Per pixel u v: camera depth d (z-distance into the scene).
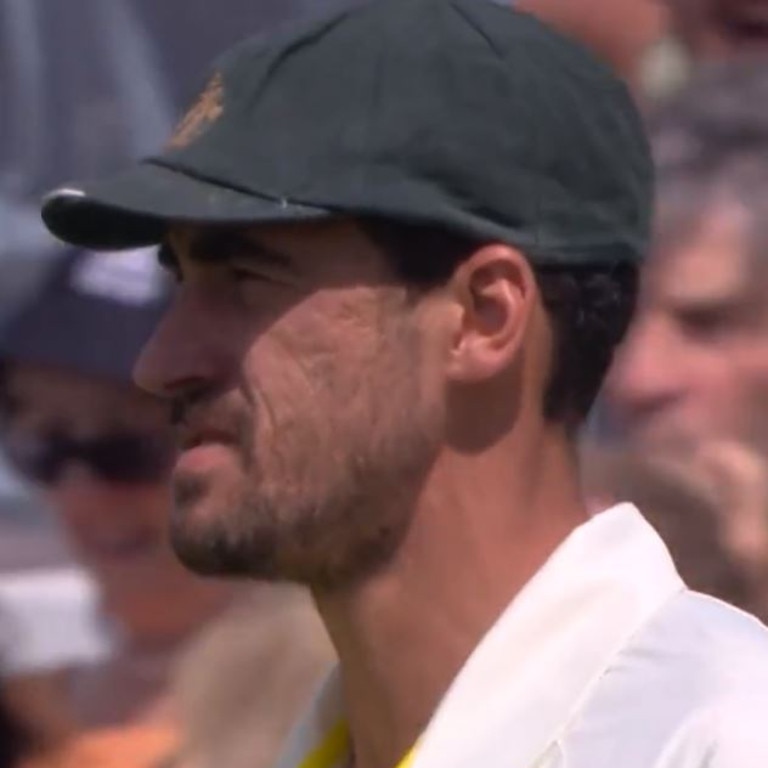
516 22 8.18
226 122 8.06
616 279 8.21
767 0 13.63
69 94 16.09
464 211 7.91
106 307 14.48
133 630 13.88
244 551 8.00
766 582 10.70
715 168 12.09
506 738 7.64
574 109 8.07
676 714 7.46
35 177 15.98
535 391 8.06
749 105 12.43
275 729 11.74
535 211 7.98
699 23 13.69
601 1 13.68
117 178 8.14
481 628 7.99
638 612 7.78
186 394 8.09
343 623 8.14
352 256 7.95
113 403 14.36
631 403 11.74
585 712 7.61
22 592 13.85
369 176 7.87
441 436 7.98
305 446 7.95
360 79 7.97
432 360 7.96
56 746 13.45
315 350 7.95
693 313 11.77
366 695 8.19
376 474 7.94
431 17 8.07
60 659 13.71
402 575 8.02
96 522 14.24
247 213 7.86
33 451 14.50
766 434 11.49
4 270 14.80
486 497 8.02
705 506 10.76
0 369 14.55
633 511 8.08
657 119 12.63
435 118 7.91
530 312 8.01
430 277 7.96
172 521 8.10
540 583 7.85
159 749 13.13
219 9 15.95
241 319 8.05
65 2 16.19
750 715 7.40
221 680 11.97
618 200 8.16
